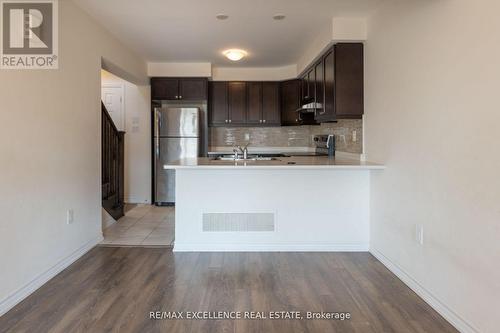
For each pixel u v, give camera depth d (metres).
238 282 2.80
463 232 2.09
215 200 3.57
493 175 1.84
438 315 2.29
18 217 2.47
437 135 2.36
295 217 3.60
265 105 6.18
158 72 5.79
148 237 4.09
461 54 2.10
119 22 3.78
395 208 3.00
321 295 2.58
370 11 3.44
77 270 3.06
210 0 3.20
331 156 4.85
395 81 2.99
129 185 6.16
